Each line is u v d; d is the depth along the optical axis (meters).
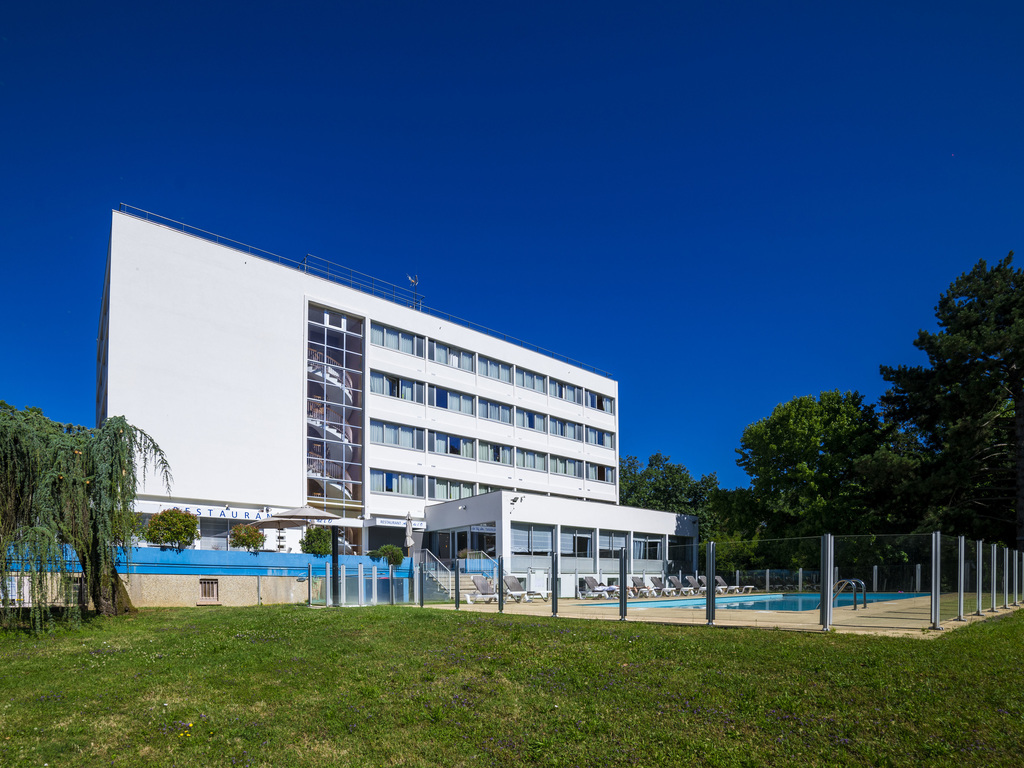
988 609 19.39
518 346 56.03
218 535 35.88
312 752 8.73
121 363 34.62
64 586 16.50
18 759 8.46
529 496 39.50
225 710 10.24
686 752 8.21
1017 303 35.94
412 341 48.22
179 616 19.55
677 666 11.43
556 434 58.94
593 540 43.78
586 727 9.11
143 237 36.25
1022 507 35.41
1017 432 36.06
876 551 15.05
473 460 50.81
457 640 14.55
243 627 16.83
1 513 16.14
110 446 18.53
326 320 43.84
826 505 38.66
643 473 78.50
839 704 9.23
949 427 35.72
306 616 18.61
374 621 17.27
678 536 50.88
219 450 37.31
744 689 10.05
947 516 36.28
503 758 8.41
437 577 26.03
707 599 15.77
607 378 65.38
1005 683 9.79
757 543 16.39
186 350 36.91
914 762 7.57
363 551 42.12
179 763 8.41
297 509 29.88
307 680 11.79
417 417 47.25
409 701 10.44
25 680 11.73
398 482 45.50
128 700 10.71
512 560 38.00
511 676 11.49
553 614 19.12
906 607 14.88
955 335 35.09
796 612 15.23
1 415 16.61
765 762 7.83
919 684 9.73
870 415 41.59
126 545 18.88
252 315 39.88
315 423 42.16
